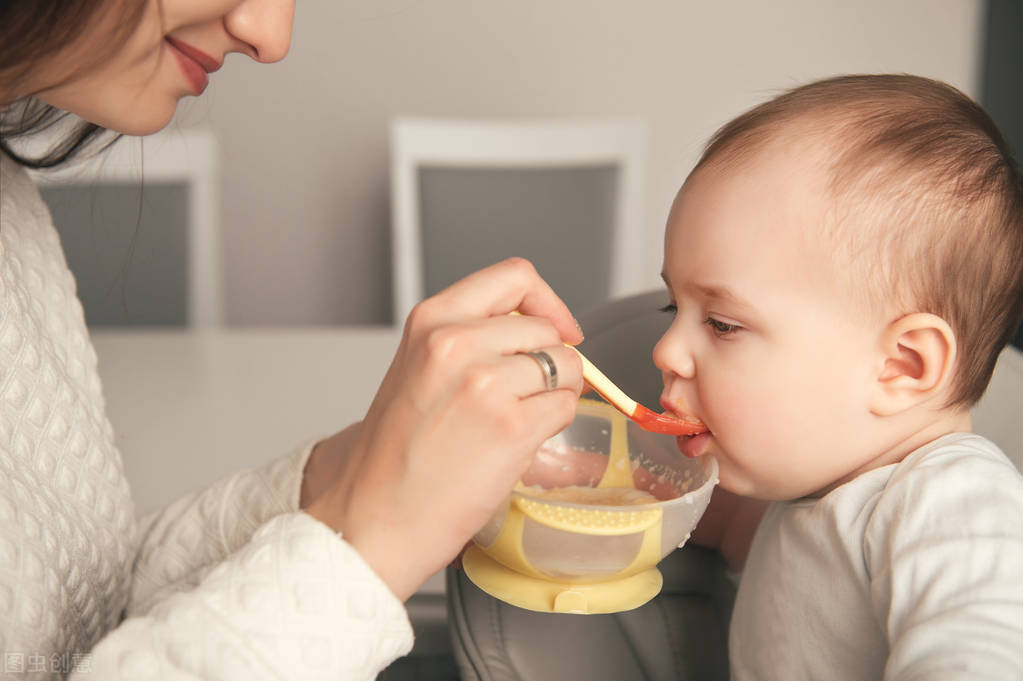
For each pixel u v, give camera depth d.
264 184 3.26
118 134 0.80
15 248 0.75
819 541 0.78
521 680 0.83
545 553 0.66
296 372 1.41
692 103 3.25
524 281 0.62
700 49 3.20
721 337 0.78
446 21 3.15
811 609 0.79
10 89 0.54
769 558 0.85
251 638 0.51
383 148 3.24
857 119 0.76
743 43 3.20
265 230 3.30
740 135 0.79
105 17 0.53
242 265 3.33
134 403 1.30
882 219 0.73
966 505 0.67
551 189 2.38
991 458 0.72
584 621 0.88
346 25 3.14
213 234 2.16
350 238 3.31
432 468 0.54
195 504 0.79
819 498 0.82
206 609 0.52
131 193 2.13
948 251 0.73
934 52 3.17
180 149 2.11
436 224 2.38
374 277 3.34
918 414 0.76
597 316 1.03
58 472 0.69
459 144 2.33
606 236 2.40
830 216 0.73
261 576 0.53
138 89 0.58
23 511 0.61
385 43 3.16
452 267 2.42
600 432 0.82
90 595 0.68
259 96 3.18
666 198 3.32
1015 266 0.76
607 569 0.66
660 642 0.91
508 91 3.23
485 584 0.70
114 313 2.29
